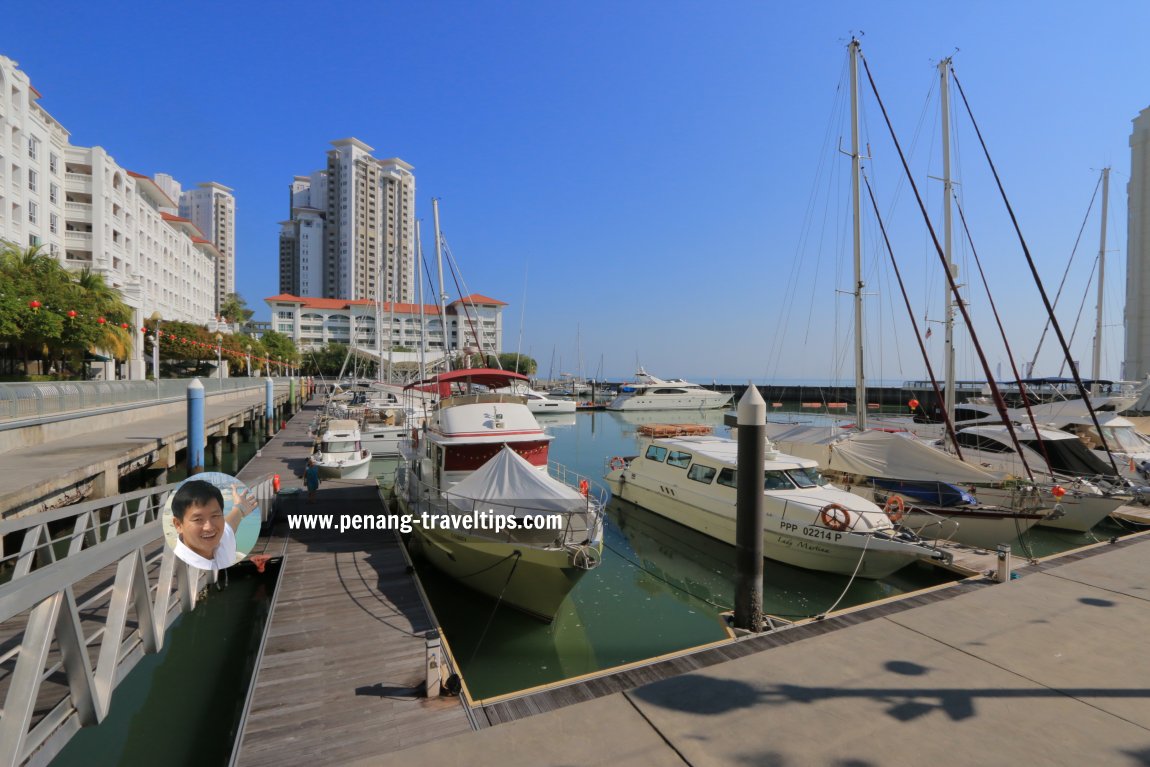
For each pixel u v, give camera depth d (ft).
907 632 21.42
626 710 16.37
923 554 32.78
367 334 357.41
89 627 23.44
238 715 23.13
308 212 476.95
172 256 213.25
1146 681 17.44
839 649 19.98
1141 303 141.08
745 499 23.57
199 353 152.87
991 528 39.81
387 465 84.79
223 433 88.33
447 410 41.37
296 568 33.30
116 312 91.30
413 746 17.02
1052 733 14.78
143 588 21.48
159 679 25.54
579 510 31.17
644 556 43.78
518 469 33.86
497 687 25.03
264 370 236.02
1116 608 23.63
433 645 19.83
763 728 15.28
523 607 30.89
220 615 31.32
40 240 129.59
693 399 186.09
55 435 55.93
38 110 137.69
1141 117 141.28
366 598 29.04
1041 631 21.33
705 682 17.84
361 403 117.70
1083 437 61.11
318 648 23.63
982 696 16.69
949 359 60.08
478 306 336.08
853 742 14.56
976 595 25.41
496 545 29.66
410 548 41.55
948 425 50.21
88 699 16.84
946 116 61.36
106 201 152.56
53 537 39.01
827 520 36.40
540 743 14.85
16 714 14.05
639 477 55.01
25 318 71.61
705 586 37.76
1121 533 45.93
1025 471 48.42
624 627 31.30
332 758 16.62
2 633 22.93
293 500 48.96
